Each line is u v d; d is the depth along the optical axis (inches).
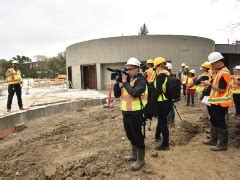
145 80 213.0
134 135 219.9
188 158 243.6
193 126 331.6
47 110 511.5
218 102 250.4
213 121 264.5
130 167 227.6
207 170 219.9
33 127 422.3
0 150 316.2
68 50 1323.8
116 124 396.5
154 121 386.6
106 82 1157.1
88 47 1176.8
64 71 3016.7
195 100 644.7
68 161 250.4
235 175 210.5
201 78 323.6
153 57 1093.8
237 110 420.2
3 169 259.4
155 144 283.0
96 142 311.1
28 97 719.1
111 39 1114.7
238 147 267.6
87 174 225.5
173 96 251.0
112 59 1120.2
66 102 585.0
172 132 309.3
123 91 219.9
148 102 219.3
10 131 399.9
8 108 461.1
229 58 1422.2
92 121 441.1
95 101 652.1
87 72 1225.4
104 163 237.5
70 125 411.8
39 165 257.8
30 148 310.2
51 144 320.8
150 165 231.1
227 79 246.5
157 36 1090.1
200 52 1170.6
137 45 1094.4
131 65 212.7
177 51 1110.4
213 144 277.1
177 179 207.8
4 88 1144.8
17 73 469.1
